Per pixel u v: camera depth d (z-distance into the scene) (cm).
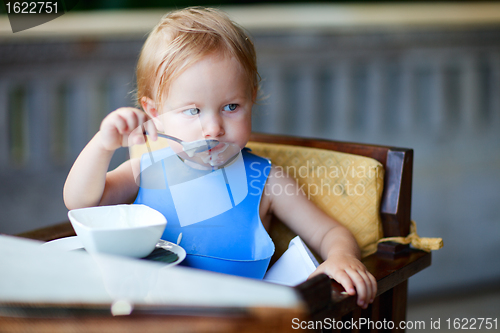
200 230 82
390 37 306
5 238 50
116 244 54
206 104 79
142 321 37
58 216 274
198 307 37
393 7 301
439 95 315
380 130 312
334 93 307
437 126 317
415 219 259
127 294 39
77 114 277
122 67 277
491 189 291
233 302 37
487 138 322
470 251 238
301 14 295
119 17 273
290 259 79
